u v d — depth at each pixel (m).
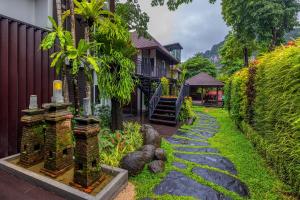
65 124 2.41
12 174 2.40
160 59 15.90
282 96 2.50
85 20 3.68
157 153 3.34
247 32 10.26
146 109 9.38
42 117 2.63
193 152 4.05
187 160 3.57
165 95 10.08
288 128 2.47
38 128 2.59
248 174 2.97
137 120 7.67
